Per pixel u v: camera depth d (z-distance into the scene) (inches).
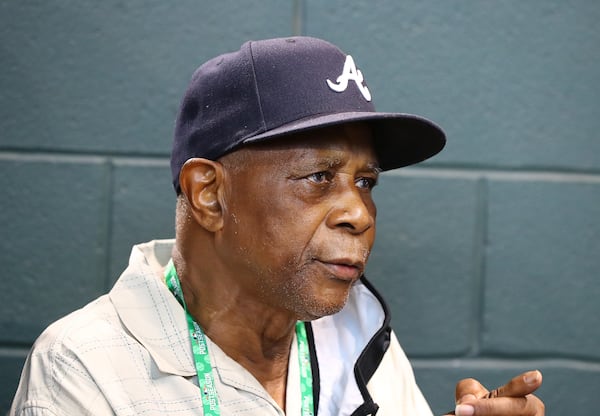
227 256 39.8
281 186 37.7
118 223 66.2
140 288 41.8
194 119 40.5
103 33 65.5
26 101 65.3
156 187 66.5
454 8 67.6
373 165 39.6
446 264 68.6
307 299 38.3
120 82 65.8
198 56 66.2
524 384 39.4
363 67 67.2
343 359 45.9
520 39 68.2
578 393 69.7
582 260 69.3
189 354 41.0
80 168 65.9
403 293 68.4
